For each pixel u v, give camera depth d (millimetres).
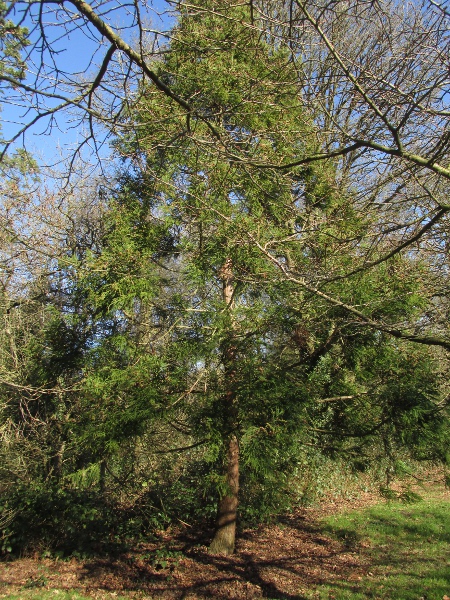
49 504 8250
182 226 6973
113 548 8328
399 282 5719
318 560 7957
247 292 6875
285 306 6066
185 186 6750
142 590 6789
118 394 6445
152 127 5492
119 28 3227
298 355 6781
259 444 5664
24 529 8125
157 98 5500
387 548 8477
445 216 4754
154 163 6004
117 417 6207
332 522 10242
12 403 8578
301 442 6406
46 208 8570
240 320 6406
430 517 10258
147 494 9281
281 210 6406
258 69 5547
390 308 5711
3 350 8359
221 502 8148
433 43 4062
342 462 7500
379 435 6223
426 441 5605
